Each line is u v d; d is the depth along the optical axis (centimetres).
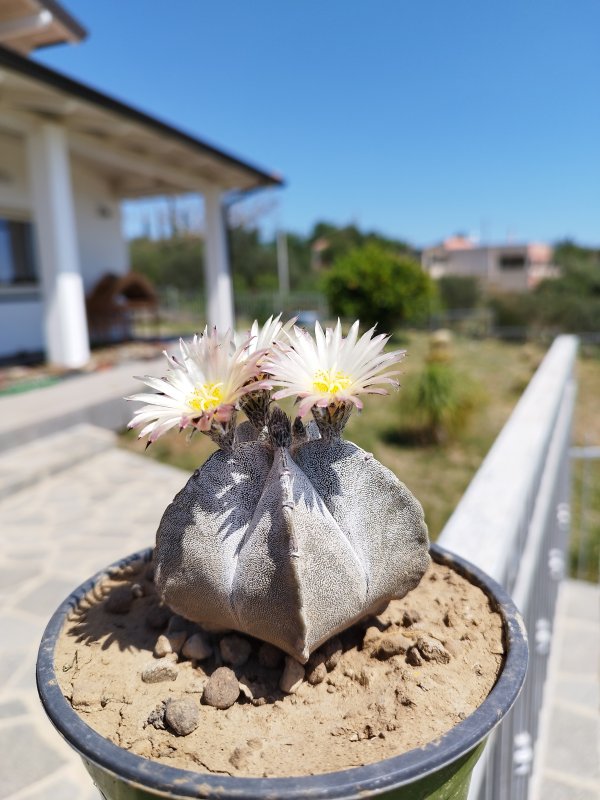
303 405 85
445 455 677
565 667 355
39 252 728
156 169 915
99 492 475
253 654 97
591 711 316
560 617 410
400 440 726
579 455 514
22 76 561
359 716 84
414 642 97
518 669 88
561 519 429
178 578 93
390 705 85
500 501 195
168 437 613
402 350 91
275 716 85
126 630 106
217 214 1070
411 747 77
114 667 95
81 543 387
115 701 87
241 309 1892
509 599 109
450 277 2377
